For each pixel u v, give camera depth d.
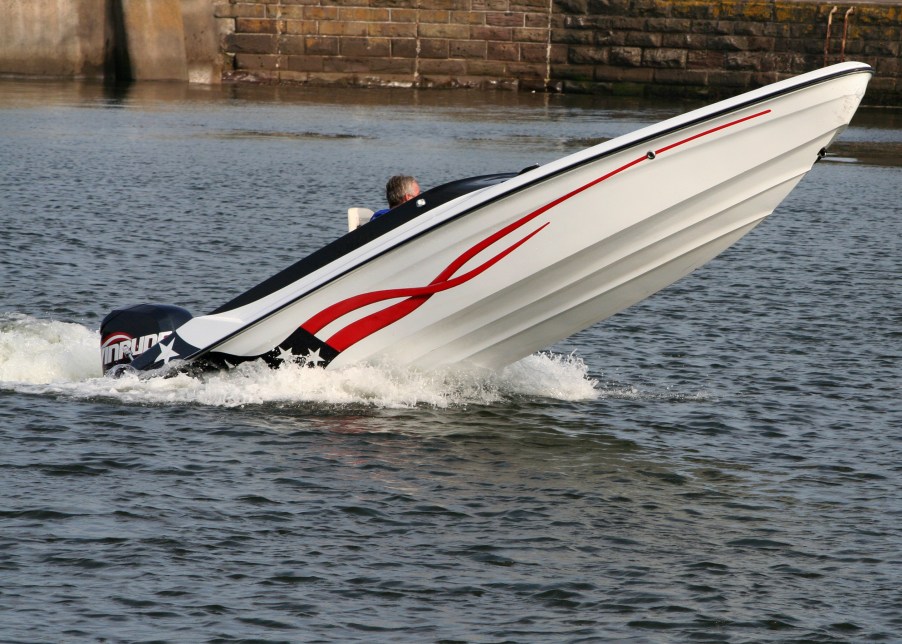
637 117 96.50
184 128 82.06
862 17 105.81
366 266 22.38
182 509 17.59
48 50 113.62
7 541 16.25
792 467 20.59
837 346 29.67
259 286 23.36
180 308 24.47
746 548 17.05
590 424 22.59
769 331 31.09
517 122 91.75
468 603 15.07
